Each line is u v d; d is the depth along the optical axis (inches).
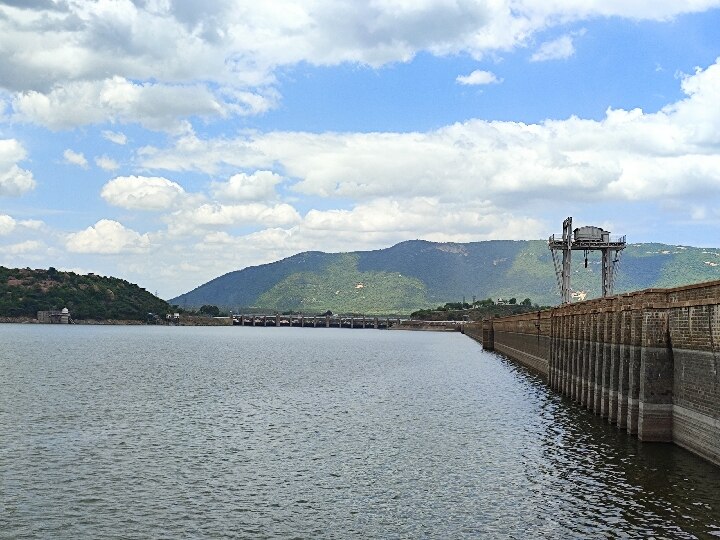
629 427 2126.0
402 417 2760.8
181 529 1423.5
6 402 3120.1
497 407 3021.7
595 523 1402.6
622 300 2319.1
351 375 4724.4
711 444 1679.4
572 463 1883.6
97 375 4512.8
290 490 1688.0
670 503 1504.7
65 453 2080.5
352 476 1809.8
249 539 1364.4
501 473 1807.3
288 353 7524.6
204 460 2001.7
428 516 1478.8
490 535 1357.0
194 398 3383.4
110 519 1483.8
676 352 1904.5
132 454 2076.8
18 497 1627.7
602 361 2635.3
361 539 1354.6
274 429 2498.8
